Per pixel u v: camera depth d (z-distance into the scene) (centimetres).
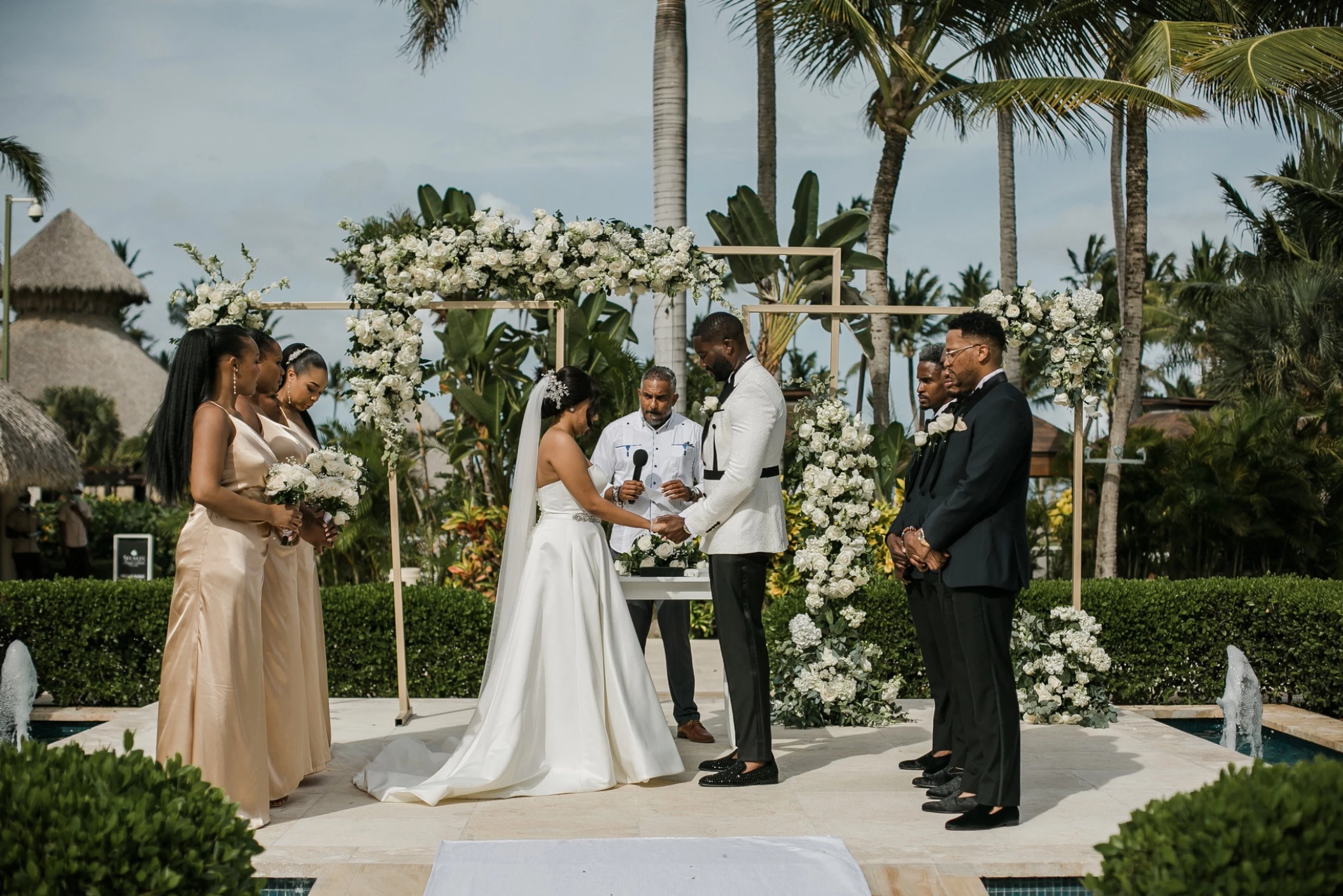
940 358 534
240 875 256
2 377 1652
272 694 432
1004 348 427
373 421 588
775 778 460
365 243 578
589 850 354
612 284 575
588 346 1082
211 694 391
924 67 1153
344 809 424
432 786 428
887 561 908
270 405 481
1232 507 1170
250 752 398
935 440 450
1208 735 667
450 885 325
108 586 711
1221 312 1886
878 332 1235
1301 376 1603
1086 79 1011
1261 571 1231
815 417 604
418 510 1165
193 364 412
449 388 1045
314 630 488
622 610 472
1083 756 519
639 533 589
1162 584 738
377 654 691
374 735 570
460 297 604
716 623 465
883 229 1201
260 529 417
